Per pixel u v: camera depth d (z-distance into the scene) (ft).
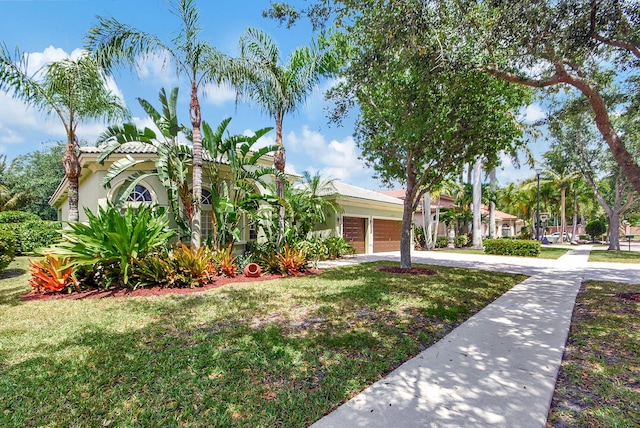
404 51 19.92
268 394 10.66
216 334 16.16
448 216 93.45
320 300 22.99
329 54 34.71
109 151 30.50
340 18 21.25
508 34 19.34
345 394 10.64
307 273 35.86
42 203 103.96
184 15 31.58
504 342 15.14
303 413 9.58
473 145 32.65
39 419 9.39
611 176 70.64
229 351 14.03
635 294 24.67
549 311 20.54
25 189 97.81
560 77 21.58
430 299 23.27
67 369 12.44
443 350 14.24
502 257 58.44
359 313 19.85
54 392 10.79
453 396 10.43
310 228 49.75
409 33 18.56
